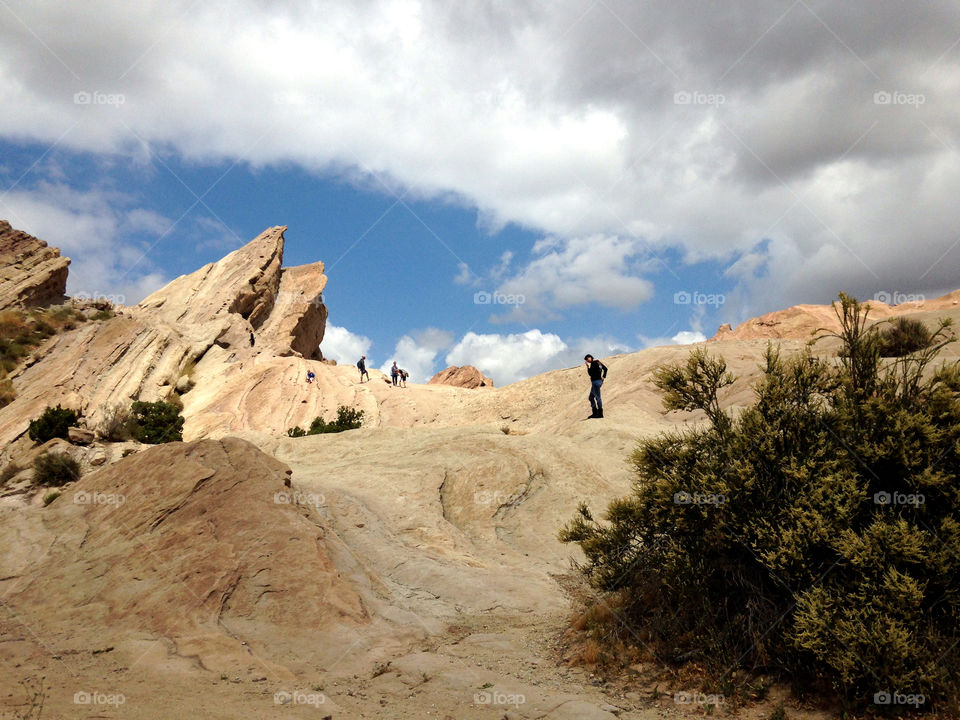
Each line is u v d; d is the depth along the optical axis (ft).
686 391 22.85
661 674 17.74
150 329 128.06
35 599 25.46
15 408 86.84
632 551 22.29
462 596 27.66
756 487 18.90
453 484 43.50
